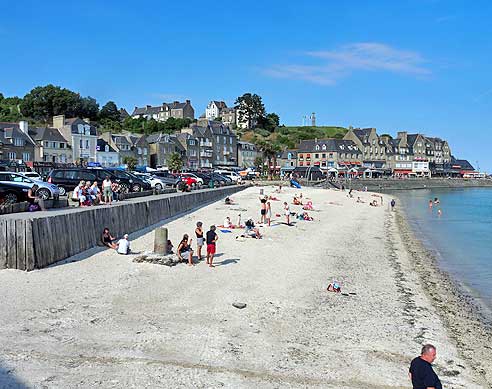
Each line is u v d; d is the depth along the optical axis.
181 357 9.97
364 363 10.45
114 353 9.93
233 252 21.98
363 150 143.88
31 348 9.87
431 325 13.57
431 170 157.50
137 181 37.09
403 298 16.33
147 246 21.64
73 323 11.53
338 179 113.81
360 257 23.47
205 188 52.47
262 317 13.04
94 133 90.69
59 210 21.77
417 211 58.12
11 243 15.77
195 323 12.13
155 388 8.52
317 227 34.06
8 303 12.62
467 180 153.25
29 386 8.27
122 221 23.94
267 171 110.06
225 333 11.56
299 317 13.30
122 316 12.29
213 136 120.12
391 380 9.65
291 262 20.72
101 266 17.25
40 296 13.41
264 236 27.39
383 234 33.84
